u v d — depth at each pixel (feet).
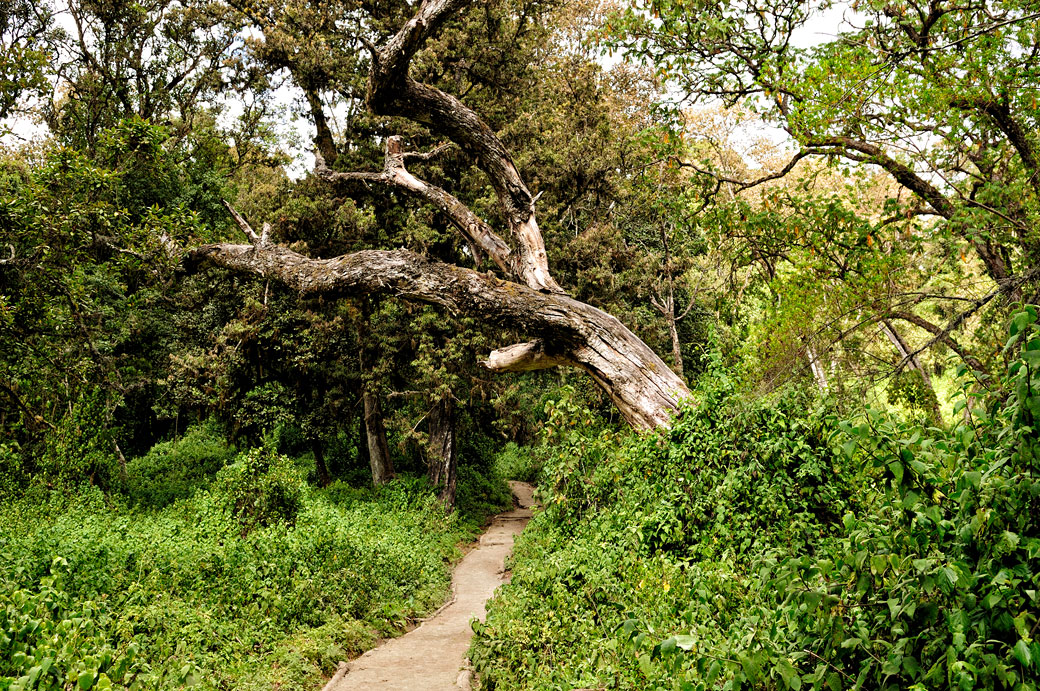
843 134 36.96
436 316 73.31
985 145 36.70
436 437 82.43
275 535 40.47
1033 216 32.83
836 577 11.39
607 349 39.99
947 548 11.24
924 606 10.34
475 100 76.07
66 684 15.47
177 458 97.96
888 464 11.76
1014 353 11.76
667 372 39.73
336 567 40.50
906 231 37.65
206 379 80.28
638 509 33.71
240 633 30.91
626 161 70.90
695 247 73.97
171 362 86.38
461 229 47.70
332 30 76.74
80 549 33.27
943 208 38.17
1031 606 10.22
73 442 65.31
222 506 47.65
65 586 29.55
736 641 14.24
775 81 37.11
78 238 46.60
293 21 75.77
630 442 38.22
